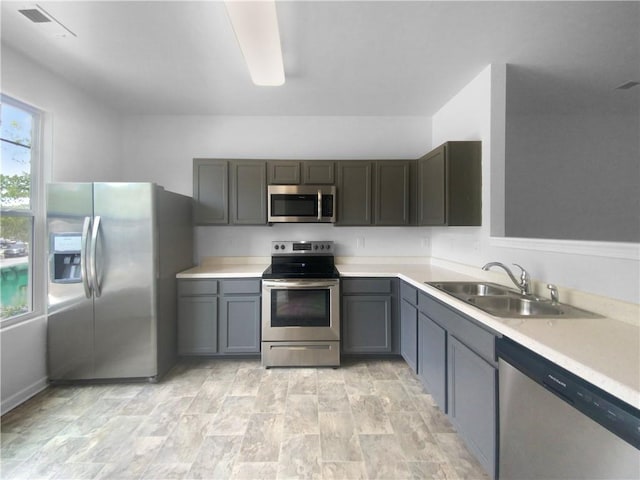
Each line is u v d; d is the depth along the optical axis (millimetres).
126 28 1749
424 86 2467
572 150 2910
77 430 1731
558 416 933
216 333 2588
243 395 2102
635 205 2873
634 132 2859
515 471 1127
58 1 1520
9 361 1936
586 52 2002
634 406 693
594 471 816
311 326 2518
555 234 2898
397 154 3156
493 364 1262
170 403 2004
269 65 1765
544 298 1558
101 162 2771
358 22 1684
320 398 2061
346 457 1526
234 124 3111
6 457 1525
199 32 1785
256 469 1453
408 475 1418
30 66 2061
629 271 1188
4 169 1979
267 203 2840
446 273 2486
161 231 2340
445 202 2234
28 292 2135
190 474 1425
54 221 2168
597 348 935
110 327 2229
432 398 2062
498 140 2145
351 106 2887
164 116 3096
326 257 3047
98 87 2490
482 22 1692
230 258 3084
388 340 2582
